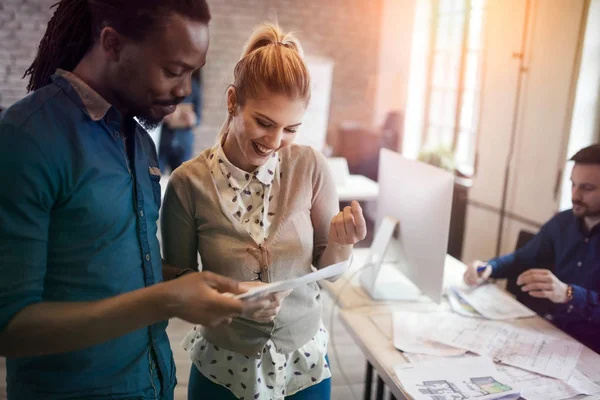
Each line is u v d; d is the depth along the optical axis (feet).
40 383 2.98
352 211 3.68
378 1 19.69
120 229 2.98
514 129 10.00
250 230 3.72
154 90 2.80
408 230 5.62
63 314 2.51
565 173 8.83
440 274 5.16
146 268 3.17
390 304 5.71
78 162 2.74
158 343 3.39
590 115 8.68
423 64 16.17
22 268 2.54
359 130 18.11
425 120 16.03
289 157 3.88
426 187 5.26
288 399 4.03
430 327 5.13
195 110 15.99
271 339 3.80
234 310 2.61
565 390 4.07
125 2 2.60
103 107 2.88
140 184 3.16
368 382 6.25
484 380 4.14
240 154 3.69
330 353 9.08
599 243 6.08
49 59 3.07
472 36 13.25
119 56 2.73
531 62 9.49
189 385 4.26
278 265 3.72
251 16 19.01
